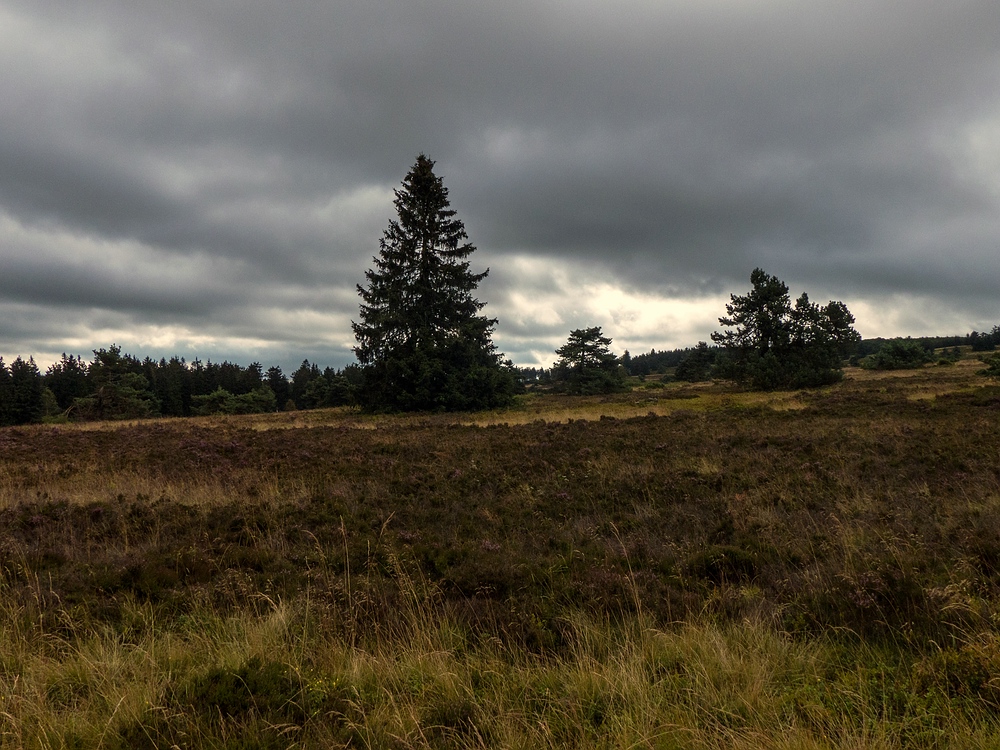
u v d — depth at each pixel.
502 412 35.25
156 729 2.96
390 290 40.25
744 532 7.20
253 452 16.14
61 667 3.78
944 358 64.69
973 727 2.89
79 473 12.77
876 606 4.35
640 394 46.53
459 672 3.75
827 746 2.73
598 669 3.72
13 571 5.80
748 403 32.34
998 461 11.04
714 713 3.12
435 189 44.25
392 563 6.01
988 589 4.68
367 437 20.61
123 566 5.99
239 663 3.75
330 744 2.94
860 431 17.20
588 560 6.25
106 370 63.09
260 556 6.51
